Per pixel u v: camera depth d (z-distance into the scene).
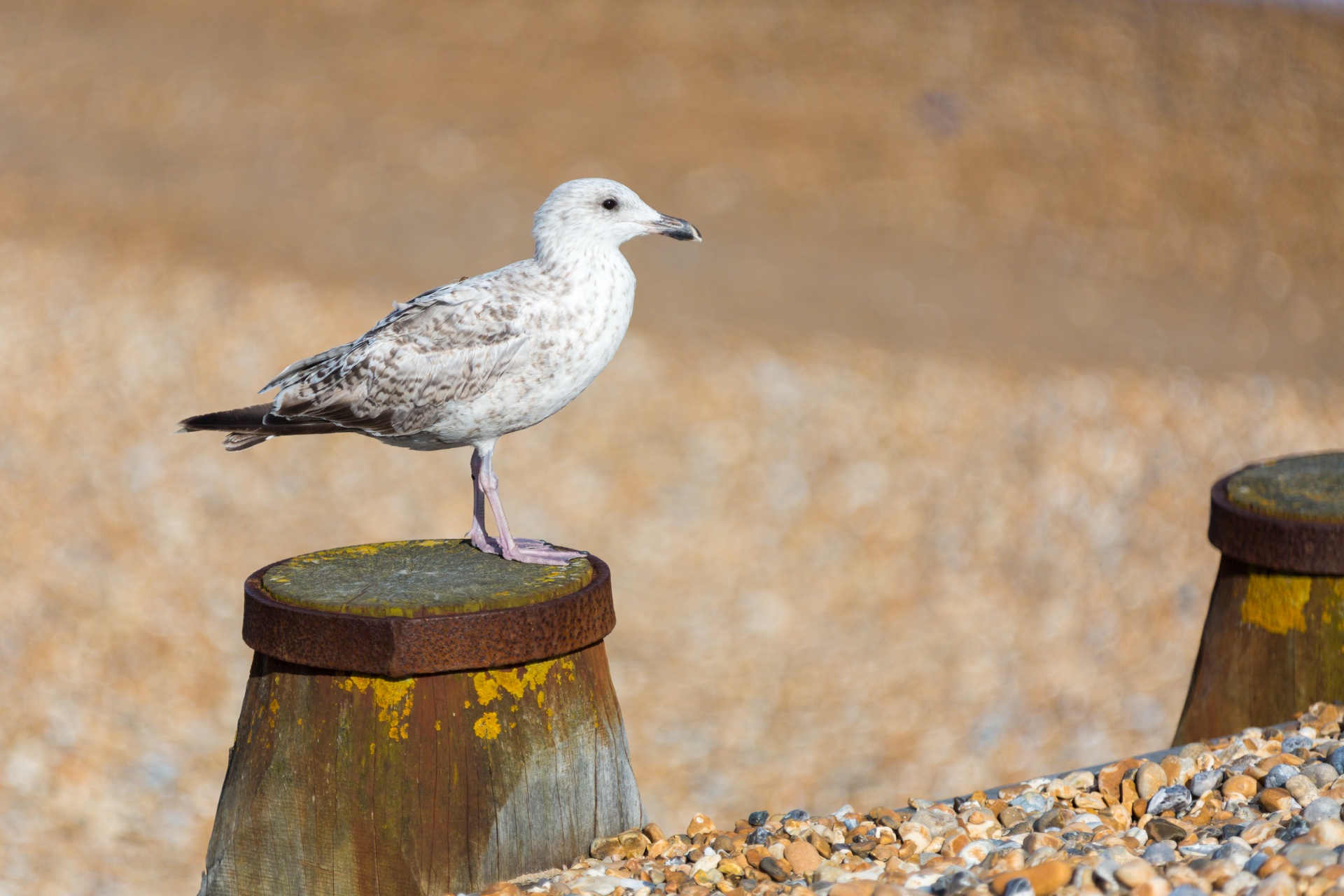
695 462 14.91
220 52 30.56
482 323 5.88
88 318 17.62
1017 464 15.26
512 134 27.36
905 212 25.30
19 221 22.06
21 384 16.12
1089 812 5.70
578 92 28.83
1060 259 24.14
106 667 11.47
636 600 12.77
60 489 14.28
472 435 6.12
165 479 14.47
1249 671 6.90
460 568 5.57
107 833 9.47
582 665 5.32
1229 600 7.05
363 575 5.44
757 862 5.32
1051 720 11.22
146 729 10.67
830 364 17.02
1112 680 11.81
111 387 16.17
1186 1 33.22
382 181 25.48
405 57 30.28
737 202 25.14
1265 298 23.22
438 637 4.89
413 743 4.96
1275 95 30.14
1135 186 26.77
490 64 29.94
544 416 6.17
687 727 10.88
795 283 21.64
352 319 18.11
